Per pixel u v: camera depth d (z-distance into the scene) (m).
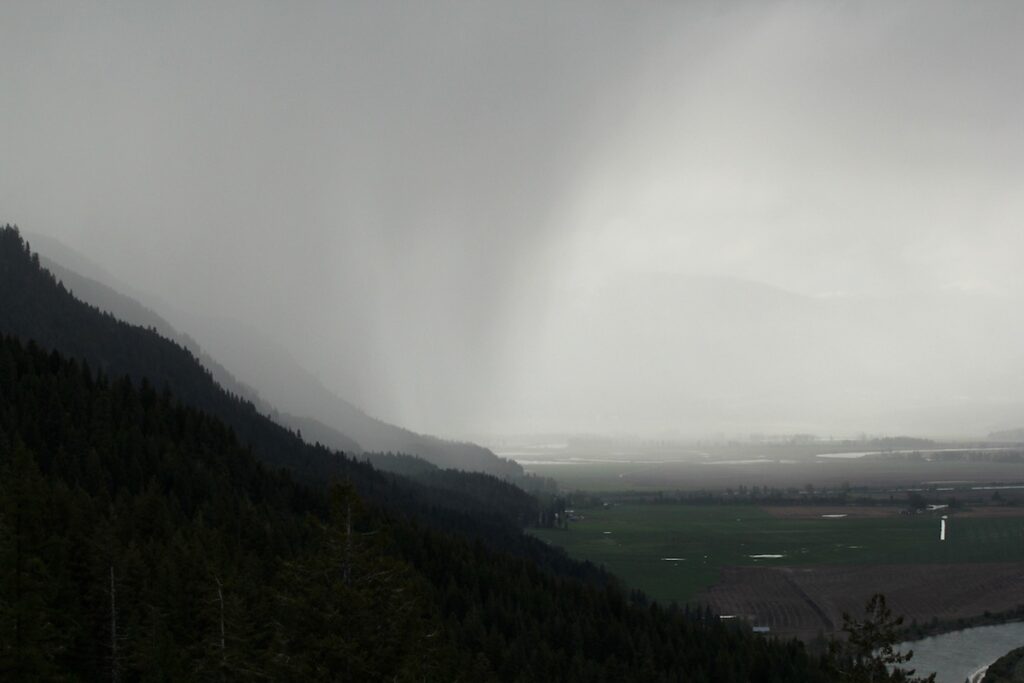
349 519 51.19
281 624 52.47
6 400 127.56
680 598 197.75
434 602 112.00
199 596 75.69
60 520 84.44
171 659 67.88
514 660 105.81
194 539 87.44
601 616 127.75
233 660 59.59
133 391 155.88
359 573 50.84
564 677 107.06
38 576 68.00
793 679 114.50
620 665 109.94
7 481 86.31
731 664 114.81
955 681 135.75
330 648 47.84
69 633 68.12
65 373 149.50
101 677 71.75
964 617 182.00
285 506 137.12
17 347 151.88
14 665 57.22
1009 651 154.25
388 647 50.09
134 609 73.56
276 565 96.94
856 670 55.84
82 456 120.56
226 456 144.62
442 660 65.12
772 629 169.00
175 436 147.25
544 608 127.50
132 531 92.75
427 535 145.38
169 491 120.69
